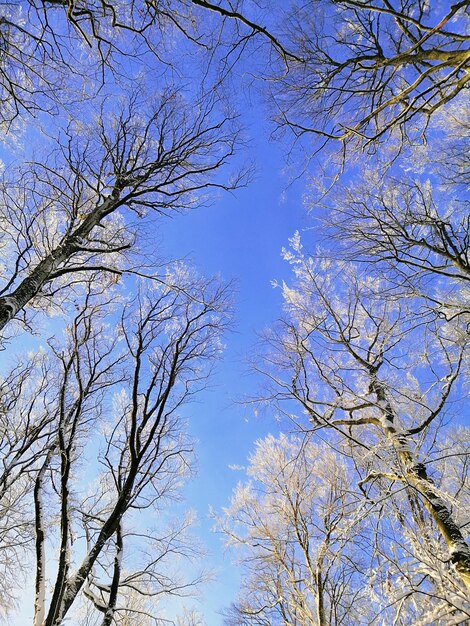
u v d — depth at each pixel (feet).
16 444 27.45
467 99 21.54
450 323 20.65
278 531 29.35
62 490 16.44
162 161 21.48
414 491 16.43
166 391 19.13
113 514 17.06
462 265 18.51
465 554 14.08
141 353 19.13
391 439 17.49
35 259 21.90
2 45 17.26
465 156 19.39
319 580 23.63
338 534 15.98
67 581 15.15
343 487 24.25
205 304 21.86
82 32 15.71
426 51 14.83
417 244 19.58
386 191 20.33
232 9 15.51
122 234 23.03
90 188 21.42
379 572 13.85
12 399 27.63
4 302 13.76
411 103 15.60
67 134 19.79
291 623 28.04
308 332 23.57
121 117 21.17
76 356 19.36
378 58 16.78
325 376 22.53
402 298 20.74
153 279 19.47
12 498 27.68
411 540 14.08
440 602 14.01
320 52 16.97
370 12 16.62
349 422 21.13
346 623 23.20
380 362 22.41
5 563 28.53
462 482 17.85
